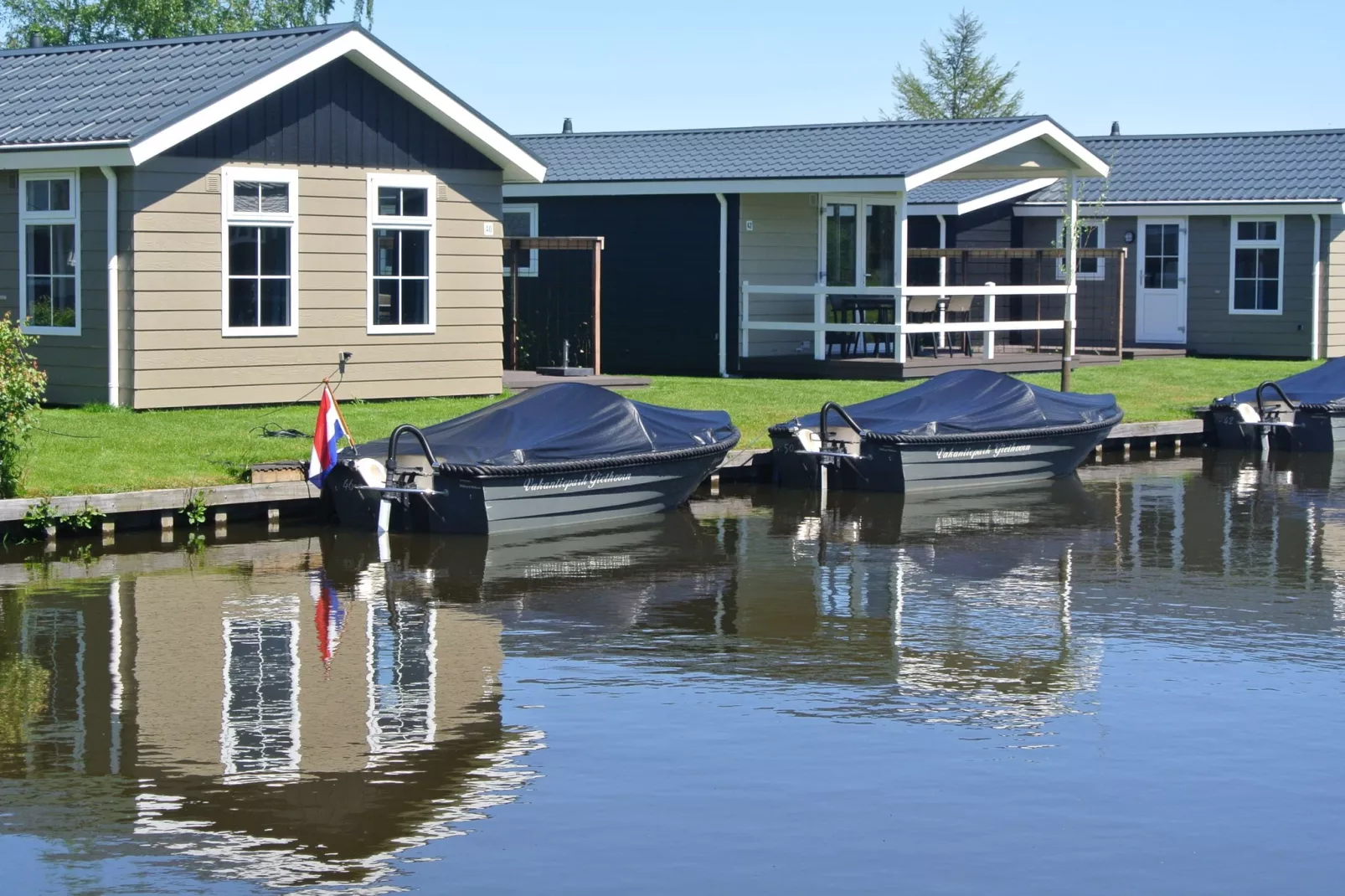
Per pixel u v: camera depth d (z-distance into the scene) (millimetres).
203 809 8430
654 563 14641
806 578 14102
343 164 20422
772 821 8328
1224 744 9594
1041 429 19688
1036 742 9578
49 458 15906
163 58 20828
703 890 7539
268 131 19672
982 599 13367
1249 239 32094
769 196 27062
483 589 13414
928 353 28172
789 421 19422
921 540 15945
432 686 10609
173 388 19078
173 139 18484
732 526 16594
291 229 20016
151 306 18828
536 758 9227
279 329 19953
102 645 11461
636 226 27438
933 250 28547
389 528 15664
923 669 11164
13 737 9484
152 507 15086
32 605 12555
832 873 7734
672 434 17266
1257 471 21281
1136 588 13828
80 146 18469
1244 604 13250
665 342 27281
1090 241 33531
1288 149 33156
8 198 19547
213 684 10570
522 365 28312
